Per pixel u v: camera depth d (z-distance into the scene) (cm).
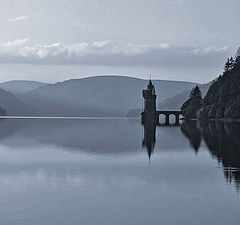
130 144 8681
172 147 7894
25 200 3309
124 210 3020
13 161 5706
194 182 4041
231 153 6738
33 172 4694
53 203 3219
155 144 8619
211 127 16138
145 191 3634
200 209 3023
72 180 4178
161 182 4056
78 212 2973
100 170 4862
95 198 3375
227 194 3481
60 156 6369
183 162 5603
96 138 10638
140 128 17225
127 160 5862
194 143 8762
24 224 2708
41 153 6819
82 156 6381
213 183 3975
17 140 9744
